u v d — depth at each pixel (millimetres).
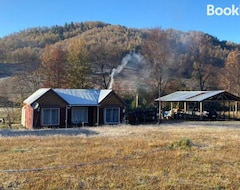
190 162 9234
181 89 50906
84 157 9742
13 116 34531
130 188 6734
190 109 42344
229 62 57188
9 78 57219
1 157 9695
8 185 6805
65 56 48938
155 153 10406
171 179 7434
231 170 8445
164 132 18000
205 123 29938
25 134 17656
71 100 28078
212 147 11844
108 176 7598
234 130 20203
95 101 28875
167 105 44094
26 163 8867
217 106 44594
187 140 12219
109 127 23094
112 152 10547
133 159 9500
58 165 8664
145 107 34469
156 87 48500
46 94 26703
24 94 44750
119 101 29797
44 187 6684
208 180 7410
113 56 58562
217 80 56594
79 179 7312
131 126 24344
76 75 46000
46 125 26562
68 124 27672
